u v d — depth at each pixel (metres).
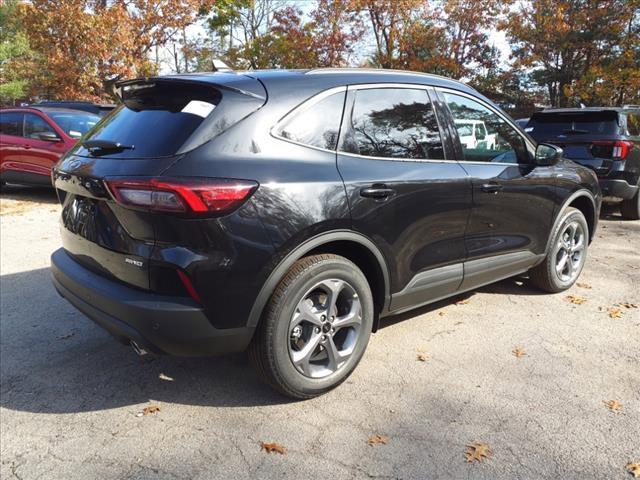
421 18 24.44
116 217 2.61
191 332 2.51
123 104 3.18
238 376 3.24
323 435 2.65
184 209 2.37
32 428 2.72
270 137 2.69
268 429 2.70
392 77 3.33
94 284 2.76
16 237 6.84
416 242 3.27
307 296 2.82
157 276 2.50
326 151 2.88
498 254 3.95
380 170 3.05
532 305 4.41
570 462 2.44
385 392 3.05
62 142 9.18
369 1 22.98
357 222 2.89
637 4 20.75
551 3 22.78
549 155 4.04
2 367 3.37
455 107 3.66
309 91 2.89
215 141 2.54
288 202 2.62
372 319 3.15
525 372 3.28
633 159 7.64
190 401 2.97
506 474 2.36
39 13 18.39
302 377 2.86
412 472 2.37
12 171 9.60
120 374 3.28
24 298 4.62
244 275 2.54
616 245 6.52
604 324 4.02
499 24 23.72
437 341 3.72
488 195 3.71
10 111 9.79
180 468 2.41
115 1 20.22
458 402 2.94
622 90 22.41
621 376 3.23
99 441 2.62
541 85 28.66
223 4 23.20
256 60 27.47
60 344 3.71
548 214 4.34
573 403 2.93
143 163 2.51
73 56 19.39
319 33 24.84
